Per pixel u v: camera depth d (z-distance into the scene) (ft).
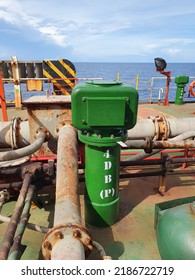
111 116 6.25
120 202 9.46
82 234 4.46
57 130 9.41
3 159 7.71
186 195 9.99
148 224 8.14
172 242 5.79
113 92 6.09
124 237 7.51
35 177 8.05
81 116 6.36
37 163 8.69
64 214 4.83
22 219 6.32
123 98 6.13
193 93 24.64
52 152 10.03
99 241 7.33
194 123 10.81
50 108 9.31
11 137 9.59
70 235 4.37
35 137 9.40
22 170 8.23
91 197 7.59
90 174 7.34
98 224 7.87
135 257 6.73
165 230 6.10
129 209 9.00
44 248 4.44
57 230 4.42
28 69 22.95
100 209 7.61
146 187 10.66
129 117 6.44
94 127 6.42
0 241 7.26
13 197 9.59
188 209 6.24
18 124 9.84
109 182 7.36
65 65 23.15
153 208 9.07
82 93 6.09
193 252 5.43
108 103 6.13
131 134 10.23
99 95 6.10
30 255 6.80
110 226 8.00
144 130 10.28
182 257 5.59
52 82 23.45
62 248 4.07
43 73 23.08
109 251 6.93
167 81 24.57
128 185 10.83
